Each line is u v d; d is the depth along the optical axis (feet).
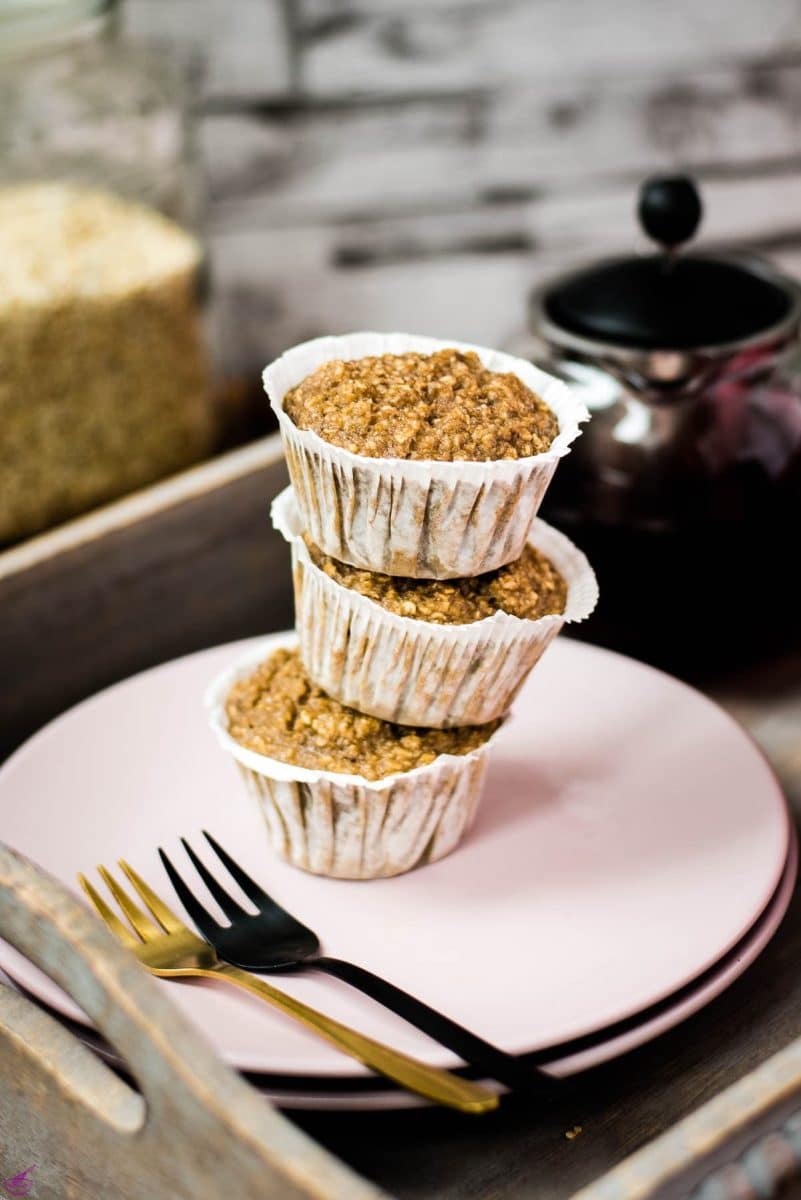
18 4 3.38
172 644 2.48
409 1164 1.93
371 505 1.98
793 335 2.41
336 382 2.03
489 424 2.00
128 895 2.11
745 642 2.48
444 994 2.00
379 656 2.04
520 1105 1.97
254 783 2.11
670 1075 1.99
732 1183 1.81
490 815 2.20
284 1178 1.73
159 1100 1.80
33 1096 1.94
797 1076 1.82
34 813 2.20
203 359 3.61
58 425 3.37
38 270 3.33
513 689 2.09
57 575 2.48
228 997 1.99
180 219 3.70
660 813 2.19
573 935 2.06
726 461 2.39
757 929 2.08
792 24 3.86
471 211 4.08
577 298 2.44
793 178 4.10
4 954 2.01
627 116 3.98
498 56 3.86
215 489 2.60
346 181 4.00
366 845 2.10
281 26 3.76
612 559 2.41
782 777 2.29
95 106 3.50
